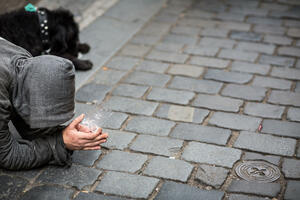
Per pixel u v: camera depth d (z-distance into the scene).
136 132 3.17
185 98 3.55
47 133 2.81
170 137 3.10
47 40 3.64
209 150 2.96
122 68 4.05
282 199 2.55
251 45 4.37
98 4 5.31
